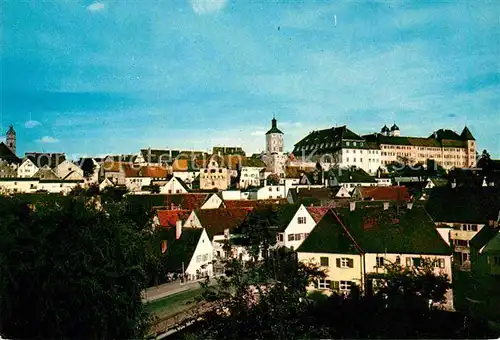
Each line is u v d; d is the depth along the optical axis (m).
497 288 36.47
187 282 42.53
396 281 35.66
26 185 112.62
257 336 25.41
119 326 28.08
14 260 26.52
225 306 27.78
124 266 29.75
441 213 56.66
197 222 56.12
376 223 41.88
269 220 52.00
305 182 121.31
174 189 109.06
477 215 53.38
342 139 173.88
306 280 31.28
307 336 25.42
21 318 26.83
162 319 32.91
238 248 49.97
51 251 26.92
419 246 38.72
